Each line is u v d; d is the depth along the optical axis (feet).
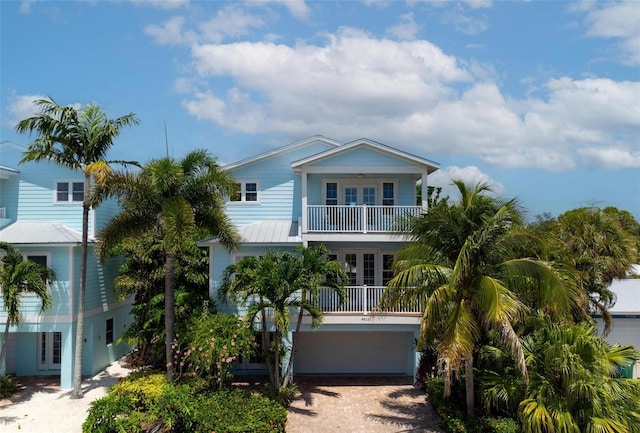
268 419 49.08
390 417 55.88
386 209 70.08
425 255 51.44
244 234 71.05
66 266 66.74
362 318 65.67
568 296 45.70
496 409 50.34
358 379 70.79
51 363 73.20
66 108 59.57
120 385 57.62
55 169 74.90
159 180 55.06
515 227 47.14
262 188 77.77
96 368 73.00
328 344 73.92
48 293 65.82
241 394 55.47
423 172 69.41
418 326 65.92
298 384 68.33
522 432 44.52
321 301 67.15
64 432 51.13
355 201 75.31
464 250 44.96
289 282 57.41
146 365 74.13
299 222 76.33
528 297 49.11
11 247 62.64
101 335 75.36
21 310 65.82
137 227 59.06
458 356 44.04
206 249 74.84
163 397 48.24
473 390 50.62
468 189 49.70
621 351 46.03
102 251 58.75
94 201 57.31
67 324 66.23
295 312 66.23
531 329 53.06
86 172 56.54
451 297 46.70
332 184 75.77
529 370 45.78
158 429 48.01
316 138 77.30
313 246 72.28
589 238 72.33
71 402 60.29
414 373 67.31
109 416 44.09
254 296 63.82
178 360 61.05
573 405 42.73
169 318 58.13
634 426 41.42
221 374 57.47
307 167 69.41
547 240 55.98
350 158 69.46
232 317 60.80
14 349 72.64
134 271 70.90
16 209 74.59
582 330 45.85
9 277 59.36
